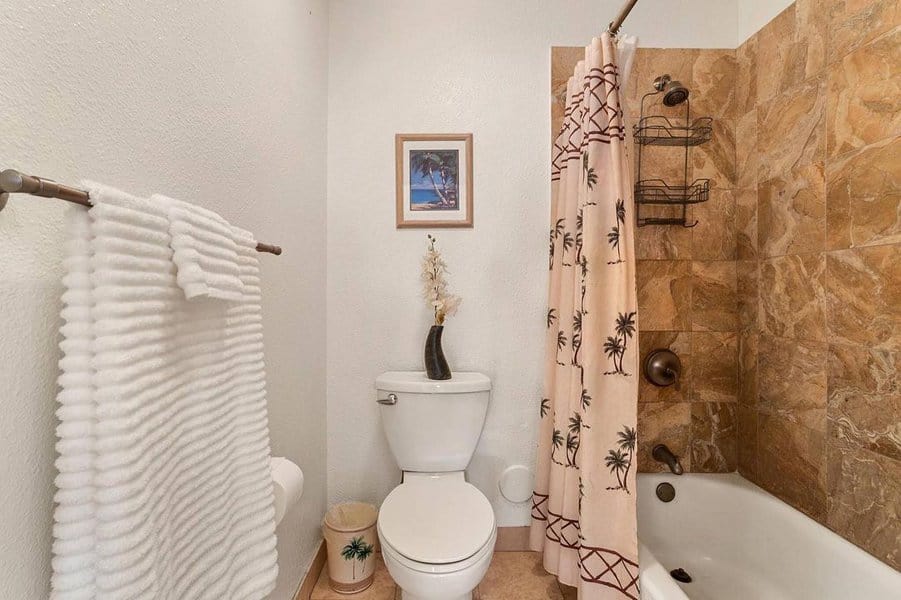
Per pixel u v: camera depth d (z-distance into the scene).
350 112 1.76
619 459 1.24
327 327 1.76
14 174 0.40
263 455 0.84
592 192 1.31
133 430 0.50
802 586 1.35
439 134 1.76
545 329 1.79
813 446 1.39
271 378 1.22
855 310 1.25
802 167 1.44
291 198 1.38
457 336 1.79
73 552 0.47
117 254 0.49
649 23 1.76
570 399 1.41
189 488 0.63
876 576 1.12
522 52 1.77
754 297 1.67
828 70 1.34
